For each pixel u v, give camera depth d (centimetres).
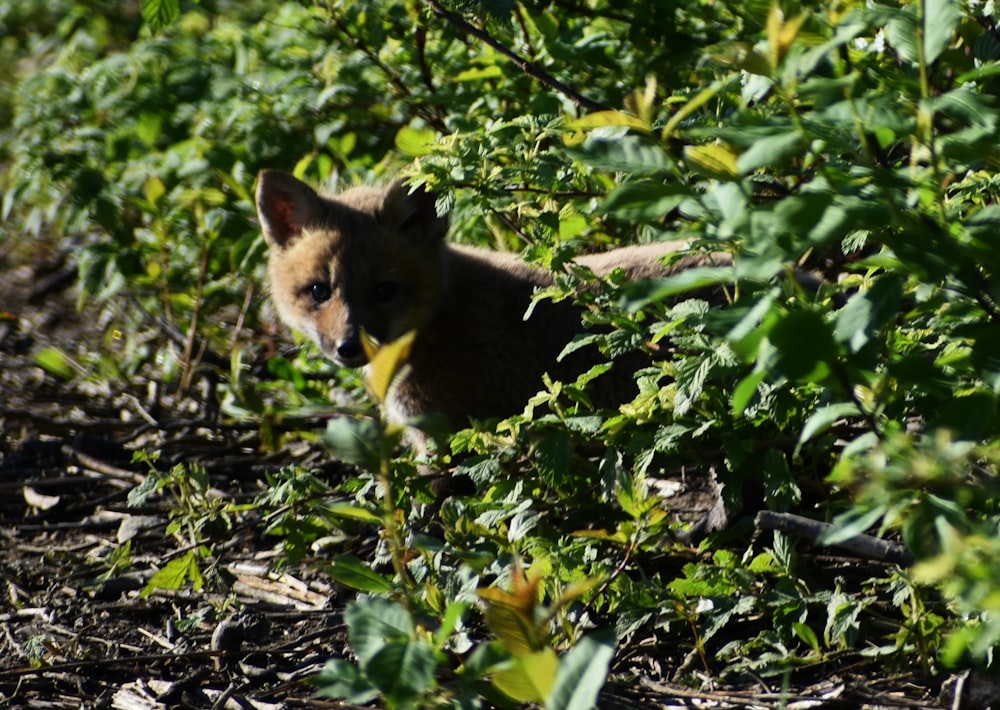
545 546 543
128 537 740
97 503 799
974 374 430
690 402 524
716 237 412
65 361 1053
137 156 1147
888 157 614
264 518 637
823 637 547
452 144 638
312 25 1035
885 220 357
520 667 370
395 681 369
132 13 1567
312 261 805
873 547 507
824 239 348
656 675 545
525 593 369
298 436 883
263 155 1021
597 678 349
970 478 436
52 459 888
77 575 697
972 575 332
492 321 778
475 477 579
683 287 365
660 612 536
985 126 366
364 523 661
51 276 1309
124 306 1121
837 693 501
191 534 670
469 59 912
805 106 548
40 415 944
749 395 385
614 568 561
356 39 946
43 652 606
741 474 573
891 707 489
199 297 1009
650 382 567
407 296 784
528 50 815
